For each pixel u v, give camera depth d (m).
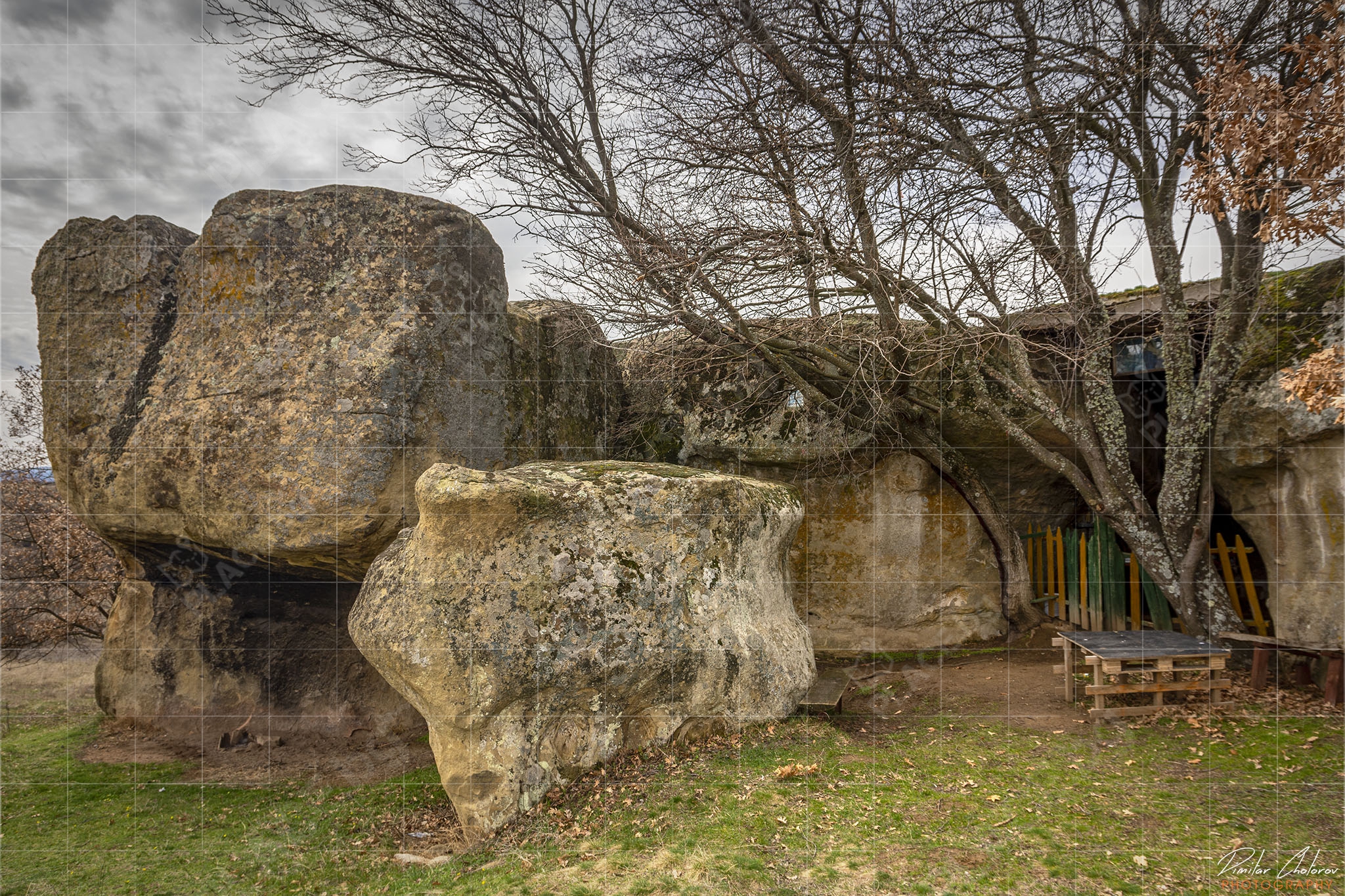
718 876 3.35
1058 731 4.97
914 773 4.39
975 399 7.31
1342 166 4.00
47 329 6.25
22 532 8.52
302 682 6.75
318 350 5.39
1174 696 5.40
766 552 5.67
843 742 4.90
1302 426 5.35
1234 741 4.58
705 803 4.11
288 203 5.70
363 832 4.77
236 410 5.43
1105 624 7.35
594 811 4.24
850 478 7.93
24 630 8.41
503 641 4.37
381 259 5.60
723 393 8.31
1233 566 6.50
